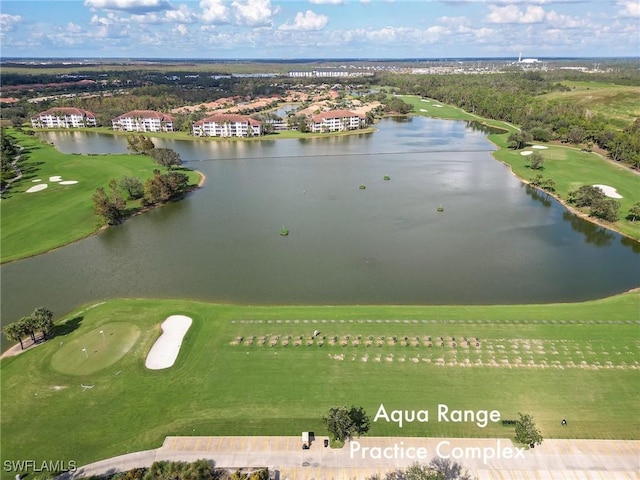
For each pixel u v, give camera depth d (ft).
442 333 223.10
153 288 280.31
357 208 424.46
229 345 216.13
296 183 510.99
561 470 151.43
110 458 157.89
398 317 237.66
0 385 192.54
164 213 417.08
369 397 183.32
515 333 222.48
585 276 292.61
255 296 269.64
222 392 186.80
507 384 188.85
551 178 504.02
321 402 181.16
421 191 477.36
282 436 165.99
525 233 364.38
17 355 212.23
